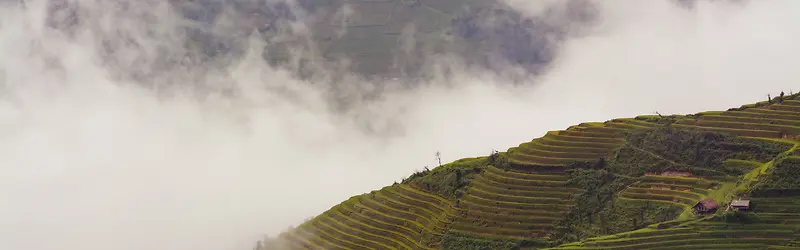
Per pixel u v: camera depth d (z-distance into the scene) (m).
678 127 195.62
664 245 158.88
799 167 165.62
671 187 180.88
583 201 185.38
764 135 187.00
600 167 192.75
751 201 162.88
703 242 157.12
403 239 194.12
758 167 176.88
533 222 183.62
